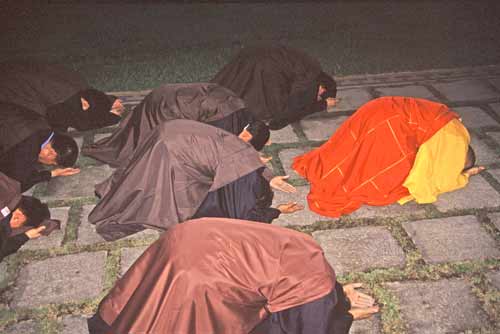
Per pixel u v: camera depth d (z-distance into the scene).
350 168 4.29
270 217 3.83
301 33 8.14
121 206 3.86
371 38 7.89
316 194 4.33
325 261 2.69
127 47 7.68
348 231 4.01
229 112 4.29
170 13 9.16
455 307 3.33
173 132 3.71
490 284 3.50
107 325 2.69
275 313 2.69
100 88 6.37
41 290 3.52
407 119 4.17
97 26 8.53
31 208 3.76
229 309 2.48
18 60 5.05
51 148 4.40
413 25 8.41
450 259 3.72
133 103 6.02
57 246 3.91
